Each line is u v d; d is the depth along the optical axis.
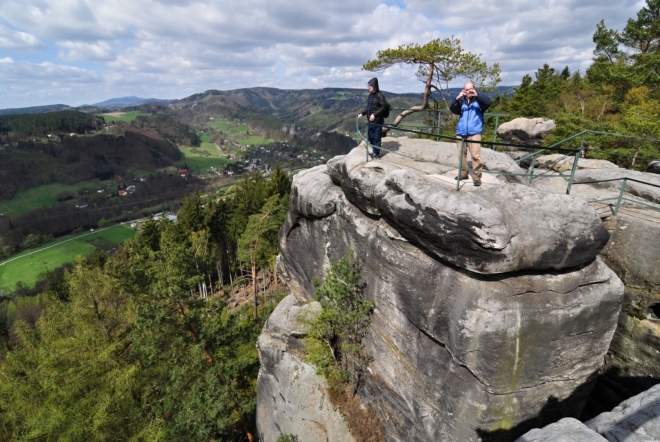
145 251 23.73
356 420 12.20
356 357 12.40
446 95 21.77
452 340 8.23
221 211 47.22
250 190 53.00
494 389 7.92
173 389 15.44
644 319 8.83
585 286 7.88
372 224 11.17
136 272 16.78
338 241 13.27
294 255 17.27
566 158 15.73
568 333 7.91
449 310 8.27
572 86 36.94
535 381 8.09
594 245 7.50
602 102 27.02
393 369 10.79
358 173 11.19
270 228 29.47
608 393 9.76
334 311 12.11
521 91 40.81
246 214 45.28
